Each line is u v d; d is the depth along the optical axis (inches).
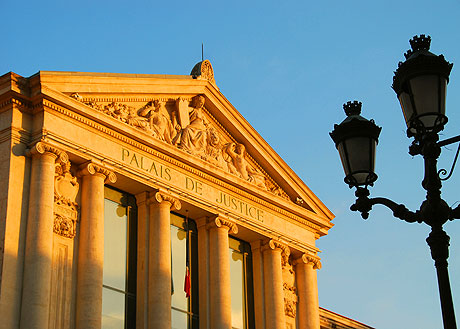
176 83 1453.0
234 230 1494.8
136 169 1322.6
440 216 538.9
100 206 1240.2
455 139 544.7
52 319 1125.7
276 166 1641.2
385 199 582.9
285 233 1632.6
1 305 1063.0
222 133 1571.1
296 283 1660.9
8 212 1127.6
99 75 1304.1
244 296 1542.8
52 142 1194.6
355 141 591.5
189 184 1427.2
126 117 1350.9
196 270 1448.1
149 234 1339.8
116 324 1245.7
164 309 1277.1
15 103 1200.2
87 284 1172.5
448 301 513.0
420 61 537.3
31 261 1111.6
